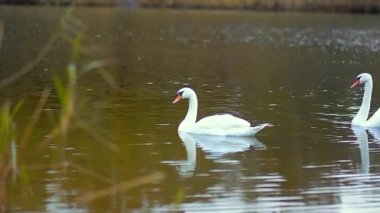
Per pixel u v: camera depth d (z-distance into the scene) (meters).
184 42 42.91
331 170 14.30
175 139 16.62
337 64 33.72
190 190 12.89
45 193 12.44
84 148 15.38
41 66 29.72
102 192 12.55
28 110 19.41
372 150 15.89
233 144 16.34
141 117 19.08
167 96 22.69
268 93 24.11
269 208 12.09
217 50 39.09
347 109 21.20
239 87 25.44
